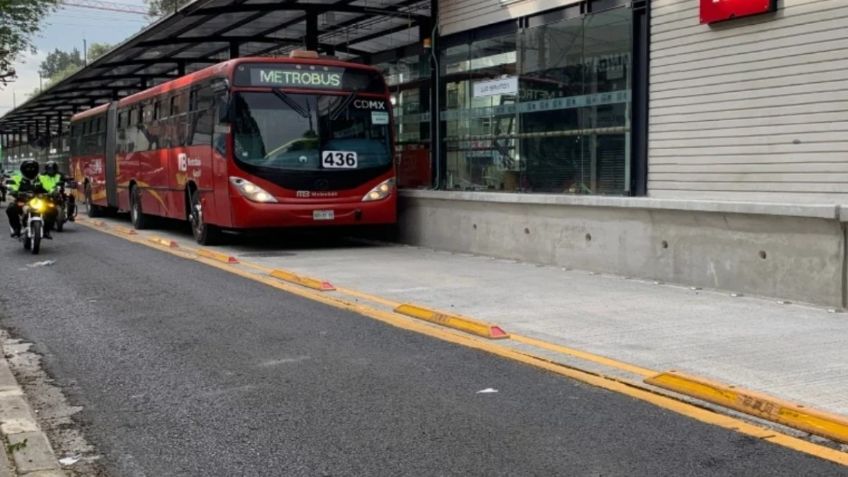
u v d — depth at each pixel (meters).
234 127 14.66
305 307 9.38
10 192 15.89
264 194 14.66
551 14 13.46
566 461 4.59
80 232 19.98
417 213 16.16
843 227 8.62
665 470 4.43
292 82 15.02
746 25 10.41
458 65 15.62
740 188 10.59
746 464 4.51
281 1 16.78
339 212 15.16
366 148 15.45
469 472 4.46
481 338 7.68
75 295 10.34
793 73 9.90
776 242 9.36
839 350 6.93
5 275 12.09
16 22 35.44
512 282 11.13
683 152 11.33
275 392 6.03
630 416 5.35
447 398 5.80
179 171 17.72
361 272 12.27
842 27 9.35
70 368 6.85
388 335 7.88
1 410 5.69
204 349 7.40
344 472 4.51
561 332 7.87
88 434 5.24
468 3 15.24
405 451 4.80
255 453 4.83
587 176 12.72
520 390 5.97
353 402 5.75
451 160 15.87
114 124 23.52
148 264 13.38
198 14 16.42
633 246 11.27
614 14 12.16
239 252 15.33
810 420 5.04
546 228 12.83
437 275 11.90
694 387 5.77
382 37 18.45
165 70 28.20
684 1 11.20
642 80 11.83
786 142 10.02
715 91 10.84
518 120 14.05
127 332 8.16
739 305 9.12
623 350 7.09
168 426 5.35
